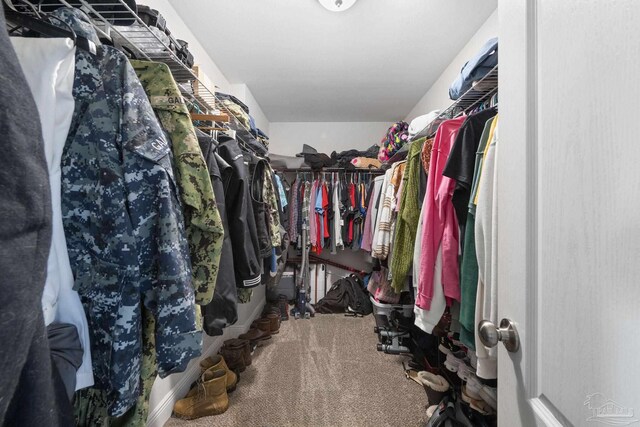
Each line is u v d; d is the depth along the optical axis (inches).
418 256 42.9
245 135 72.2
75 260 20.4
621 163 11.8
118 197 20.4
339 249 115.0
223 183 42.7
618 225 11.9
